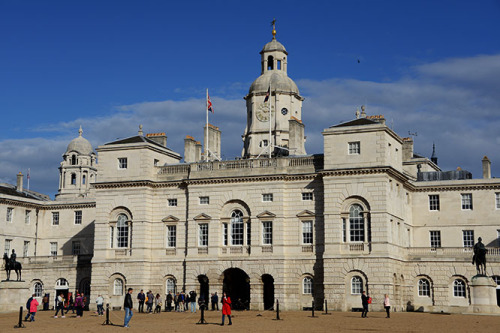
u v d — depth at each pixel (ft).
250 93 350.84
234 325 181.27
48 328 177.78
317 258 262.26
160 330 167.32
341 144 262.06
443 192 295.69
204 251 278.26
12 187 389.39
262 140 343.87
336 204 259.19
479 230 287.89
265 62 357.20
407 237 288.71
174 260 282.36
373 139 258.16
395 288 258.78
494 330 157.69
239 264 270.87
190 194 284.41
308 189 268.82
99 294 286.46
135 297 281.13
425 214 296.92
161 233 287.69
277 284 264.31
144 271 282.56
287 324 182.29
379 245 251.39
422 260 273.33
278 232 268.41
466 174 321.11
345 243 256.11
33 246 357.41
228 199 278.05
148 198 289.33
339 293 253.24
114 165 294.66
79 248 352.90
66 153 510.99
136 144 292.40
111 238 291.38
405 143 338.34
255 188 274.98
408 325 175.42
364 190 256.52
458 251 272.92
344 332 156.15
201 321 190.90
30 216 358.64
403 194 283.79
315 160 270.05
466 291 266.98
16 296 274.16
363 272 251.60
